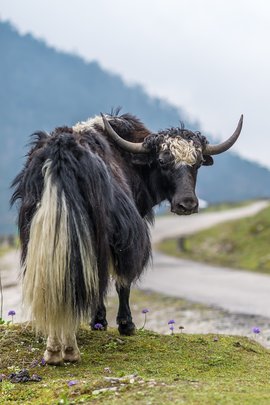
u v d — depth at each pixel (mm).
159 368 14742
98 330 18953
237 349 17703
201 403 10898
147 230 17469
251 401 11062
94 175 14234
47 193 13547
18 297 38219
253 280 58438
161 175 17953
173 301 42875
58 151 14000
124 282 16562
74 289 13508
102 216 14367
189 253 100625
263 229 107500
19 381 13867
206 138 18453
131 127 19172
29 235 13961
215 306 39688
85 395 12156
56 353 14906
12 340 16625
